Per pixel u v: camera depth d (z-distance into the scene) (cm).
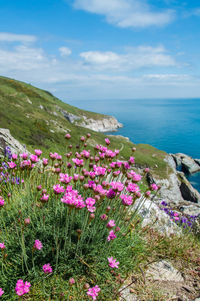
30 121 6519
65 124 8556
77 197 315
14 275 292
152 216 542
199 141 15912
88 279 314
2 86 11394
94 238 358
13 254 318
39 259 319
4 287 279
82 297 284
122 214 395
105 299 294
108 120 19638
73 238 361
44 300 278
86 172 387
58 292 286
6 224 374
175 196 5519
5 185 468
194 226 599
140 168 6144
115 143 8425
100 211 391
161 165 6372
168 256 421
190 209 768
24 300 274
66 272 311
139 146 8706
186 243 470
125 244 380
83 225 332
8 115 6122
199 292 340
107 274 321
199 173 8000
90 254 334
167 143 15600
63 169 488
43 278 282
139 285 330
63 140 6091
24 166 394
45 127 6550
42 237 341
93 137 8175
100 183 391
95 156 451
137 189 352
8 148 586
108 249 342
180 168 8175
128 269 342
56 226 363
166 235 471
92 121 16825
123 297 304
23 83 14762
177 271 387
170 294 326
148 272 365
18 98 10275
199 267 408
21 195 429
